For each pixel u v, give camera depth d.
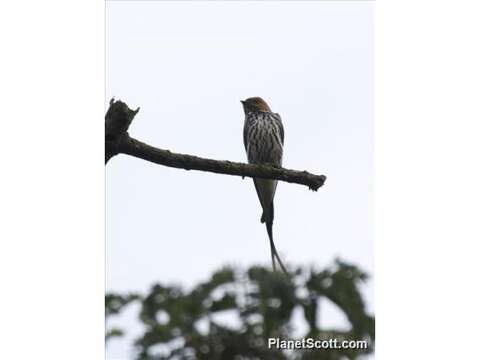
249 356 7.22
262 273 7.48
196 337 7.21
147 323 7.37
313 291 7.50
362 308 7.63
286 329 7.35
